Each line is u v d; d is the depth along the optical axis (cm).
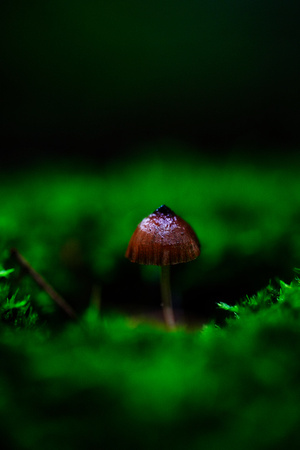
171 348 16
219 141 50
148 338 16
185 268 24
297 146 47
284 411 14
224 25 57
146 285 24
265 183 31
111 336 17
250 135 50
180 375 15
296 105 51
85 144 50
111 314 23
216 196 28
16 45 53
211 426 14
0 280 19
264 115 51
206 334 16
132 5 56
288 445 13
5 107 51
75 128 51
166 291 20
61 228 25
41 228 25
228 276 23
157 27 57
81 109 52
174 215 18
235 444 14
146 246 18
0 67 52
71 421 14
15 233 24
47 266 24
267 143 49
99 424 14
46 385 15
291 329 16
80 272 25
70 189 32
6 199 30
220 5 57
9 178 39
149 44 56
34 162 46
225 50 56
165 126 52
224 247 23
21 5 54
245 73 54
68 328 19
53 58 53
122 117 52
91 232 26
